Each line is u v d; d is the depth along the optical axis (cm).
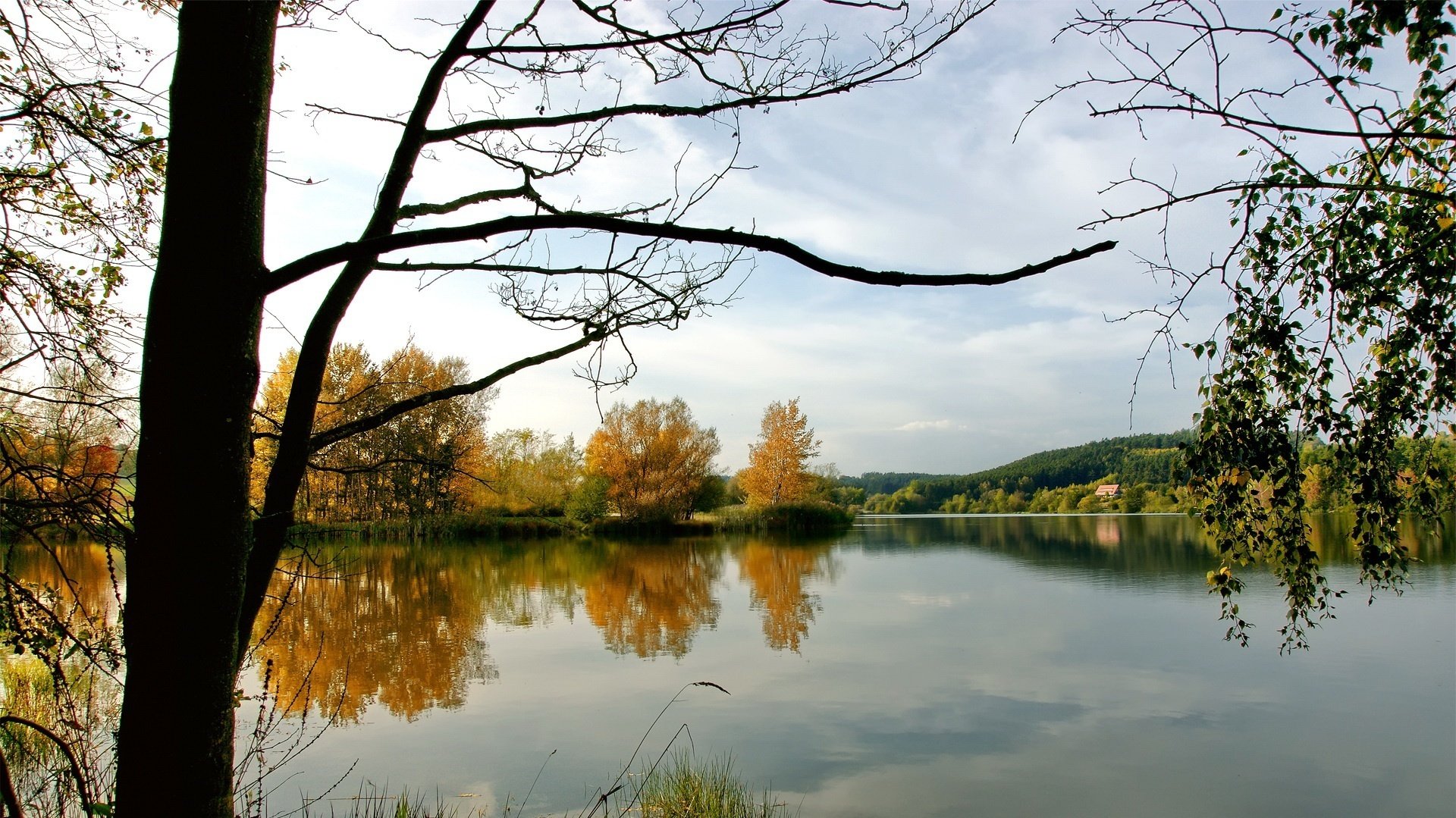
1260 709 1000
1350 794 754
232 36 165
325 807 688
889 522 7994
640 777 779
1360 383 361
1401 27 283
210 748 155
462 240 167
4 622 305
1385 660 1228
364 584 2250
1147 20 282
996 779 783
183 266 159
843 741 891
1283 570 397
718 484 5291
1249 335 366
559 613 1733
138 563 155
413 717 974
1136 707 1011
